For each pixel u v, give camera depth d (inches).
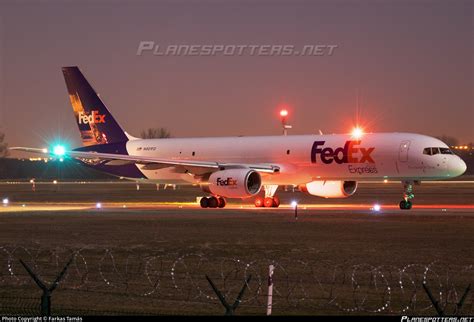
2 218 6343.5
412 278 3307.1
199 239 4662.9
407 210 6825.8
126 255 4057.6
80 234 5017.2
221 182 7224.4
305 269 3553.2
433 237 4635.8
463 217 5900.6
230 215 6353.3
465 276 3339.1
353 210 6860.2
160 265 3727.9
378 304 2842.0
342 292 3048.7
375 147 7081.7
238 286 3206.2
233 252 4106.8
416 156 6929.1
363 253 4008.4
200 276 3427.7
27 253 4175.7
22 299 2987.2
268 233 4931.1
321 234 4842.5
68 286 3235.7
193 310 2773.1
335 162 7258.9
